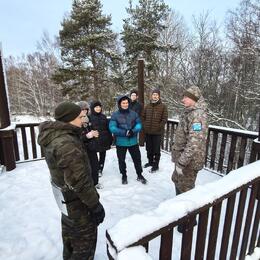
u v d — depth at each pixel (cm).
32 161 469
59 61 2156
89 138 305
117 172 406
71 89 1357
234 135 364
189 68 1230
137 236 98
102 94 1395
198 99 220
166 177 385
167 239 114
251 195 181
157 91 392
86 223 151
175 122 488
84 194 137
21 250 215
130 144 343
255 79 1031
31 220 261
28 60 2242
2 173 401
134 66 1292
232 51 1120
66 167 130
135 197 317
